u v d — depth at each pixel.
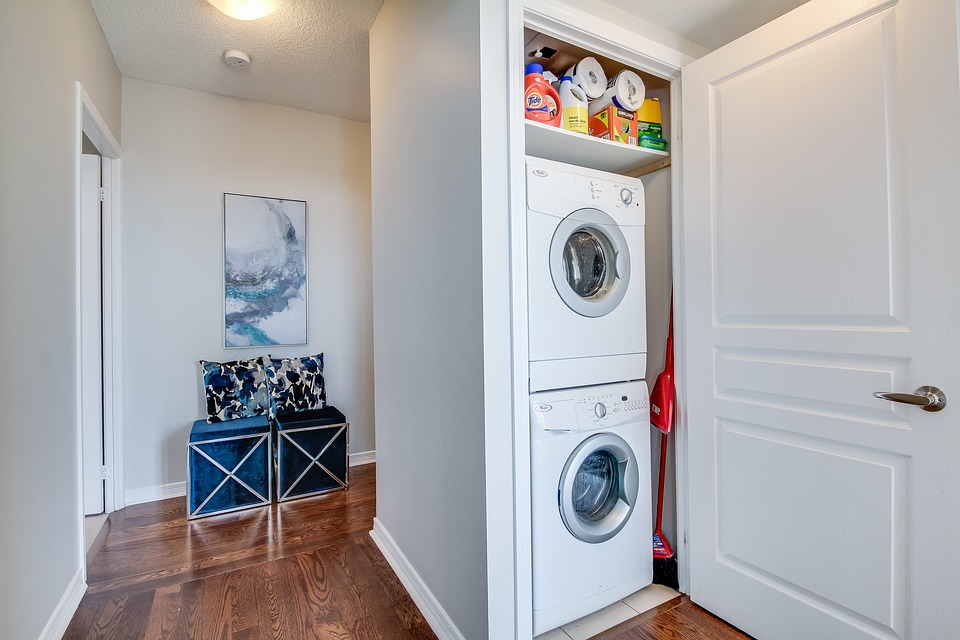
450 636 1.57
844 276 1.35
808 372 1.44
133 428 2.78
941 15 1.17
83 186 2.59
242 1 2.07
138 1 2.08
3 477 1.29
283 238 3.17
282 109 3.18
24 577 1.40
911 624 1.23
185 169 2.90
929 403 1.17
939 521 1.18
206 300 2.96
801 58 1.44
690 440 1.79
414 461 1.87
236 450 2.67
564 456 1.60
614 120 1.86
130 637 1.62
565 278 1.64
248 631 1.65
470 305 1.45
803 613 1.46
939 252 1.18
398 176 1.99
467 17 1.46
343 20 2.24
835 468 1.38
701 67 1.72
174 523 2.51
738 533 1.64
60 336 1.69
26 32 1.46
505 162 1.44
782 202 1.49
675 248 1.87
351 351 3.41
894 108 1.26
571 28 1.58
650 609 1.77
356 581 1.96
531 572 1.55
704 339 1.73
